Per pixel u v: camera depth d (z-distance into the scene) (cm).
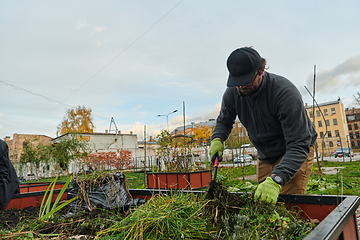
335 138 5353
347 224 126
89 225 189
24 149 1521
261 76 213
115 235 149
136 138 3294
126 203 247
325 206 172
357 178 728
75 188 265
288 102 204
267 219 149
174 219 152
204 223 153
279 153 246
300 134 200
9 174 301
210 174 585
